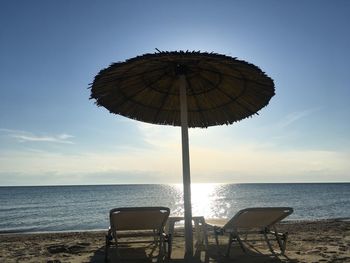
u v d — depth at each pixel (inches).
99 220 1122.0
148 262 197.6
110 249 249.1
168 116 266.5
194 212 1457.9
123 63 186.2
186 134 209.2
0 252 272.4
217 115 262.2
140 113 260.1
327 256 217.0
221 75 221.0
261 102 234.2
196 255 215.3
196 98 253.0
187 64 211.6
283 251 220.1
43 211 1579.7
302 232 421.7
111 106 244.2
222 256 211.8
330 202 2023.9
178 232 386.3
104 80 206.2
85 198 2982.3
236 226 213.3
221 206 1829.5
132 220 196.2
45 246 316.5
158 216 196.7
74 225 959.6
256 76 199.8
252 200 2370.8
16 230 818.2
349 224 612.7
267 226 225.9
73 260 215.3
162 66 217.9
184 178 205.5
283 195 3149.6
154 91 245.4
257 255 216.1
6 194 4116.6
